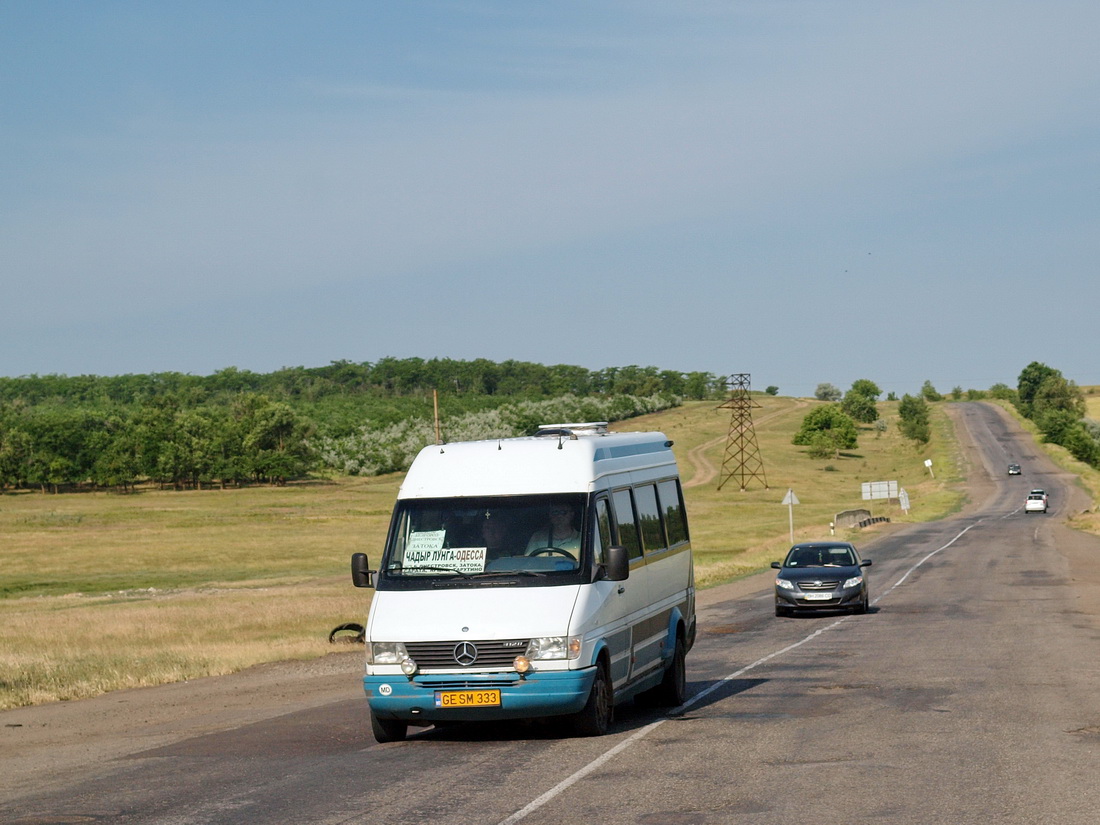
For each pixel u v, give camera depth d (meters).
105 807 8.63
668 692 13.55
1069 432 162.00
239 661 20.92
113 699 16.95
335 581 53.06
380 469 180.62
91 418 185.88
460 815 7.85
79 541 83.31
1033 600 28.55
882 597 31.72
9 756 12.09
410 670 10.70
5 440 171.00
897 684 14.54
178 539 84.38
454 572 11.28
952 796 8.09
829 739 10.62
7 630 28.66
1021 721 11.44
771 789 8.43
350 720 13.31
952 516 90.00
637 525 12.98
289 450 175.25
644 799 8.20
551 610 10.74
